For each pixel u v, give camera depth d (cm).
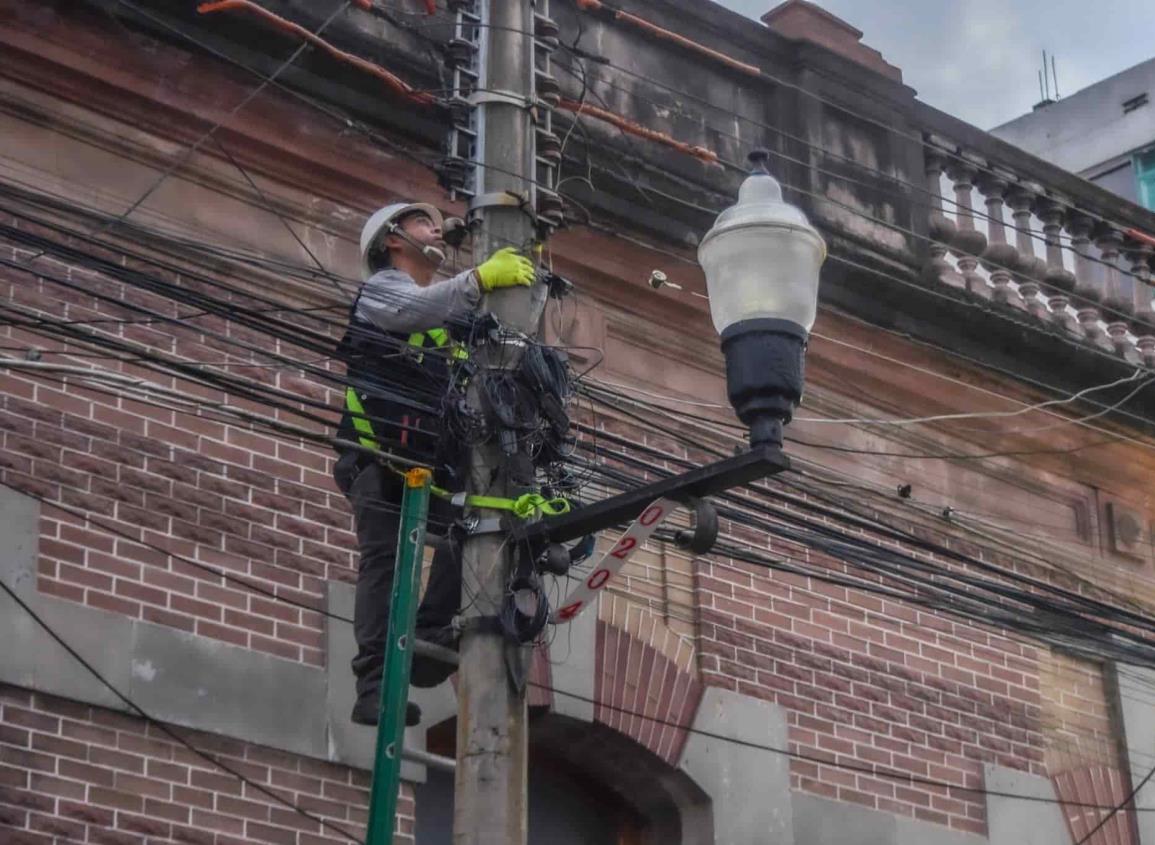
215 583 1397
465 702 1038
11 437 1347
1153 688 1895
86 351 1386
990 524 1844
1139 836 1822
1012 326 1869
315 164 1541
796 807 1625
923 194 1883
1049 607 1538
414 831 1455
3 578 1311
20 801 1272
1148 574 1939
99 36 1467
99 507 1366
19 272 1388
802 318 1048
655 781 1582
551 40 1269
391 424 1106
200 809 1338
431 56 1588
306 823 1379
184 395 1271
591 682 1547
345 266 1539
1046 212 2006
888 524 1703
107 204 1445
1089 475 1933
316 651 1423
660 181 1700
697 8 1798
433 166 1227
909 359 1831
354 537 1469
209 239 1480
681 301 1703
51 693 1303
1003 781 1755
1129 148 3083
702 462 1672
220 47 1508
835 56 1877
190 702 1355
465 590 1054
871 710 1700
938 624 1777
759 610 1666
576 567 1557
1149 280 2002
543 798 1583
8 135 1427
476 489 1070
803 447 1750
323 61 1538
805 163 1802
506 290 1110
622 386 1655
